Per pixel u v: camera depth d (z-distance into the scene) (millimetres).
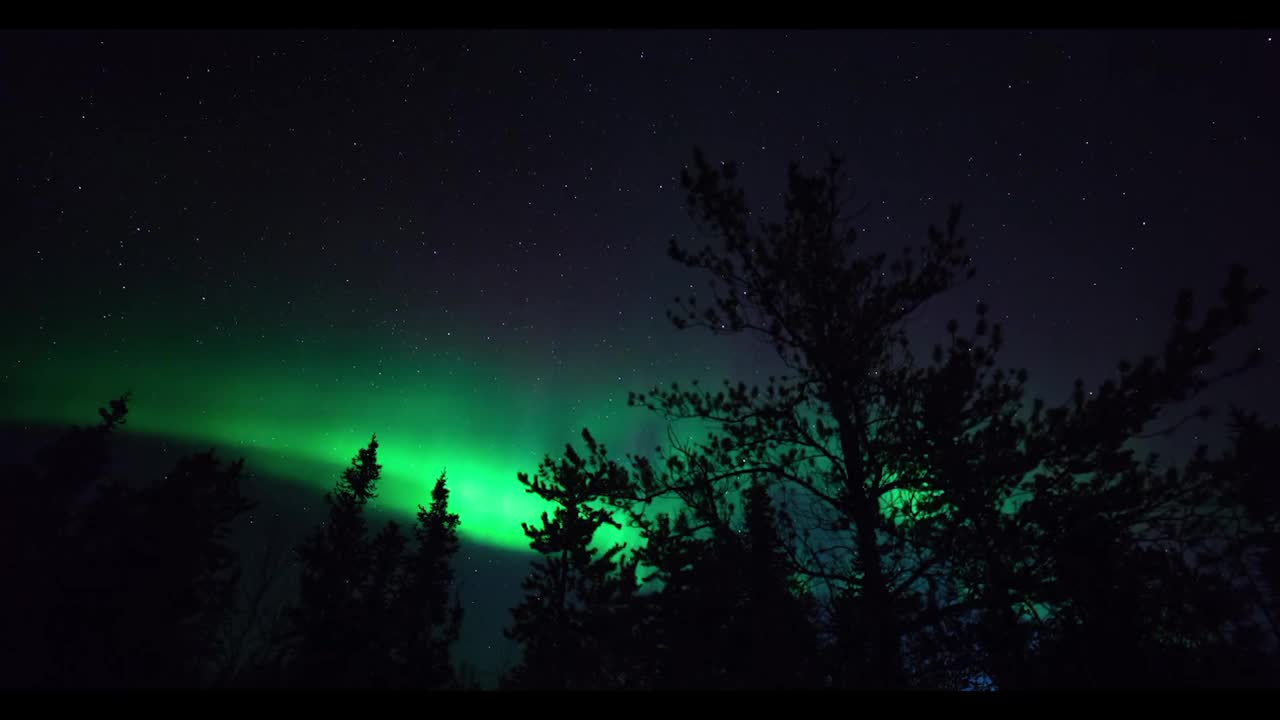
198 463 17547
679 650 7148
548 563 14094
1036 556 5715
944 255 7250
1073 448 5914
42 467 19312
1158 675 4941
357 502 21562
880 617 6133
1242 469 5633
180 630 15656
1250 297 5523
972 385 6480
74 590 14883
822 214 7547
